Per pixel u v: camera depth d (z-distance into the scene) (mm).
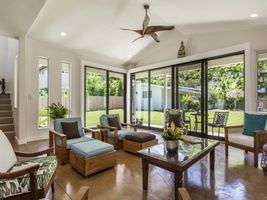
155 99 6250
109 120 4152
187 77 5238
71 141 3008
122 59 6539
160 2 3281
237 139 3018
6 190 1403
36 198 1501
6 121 4867
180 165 1765
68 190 2068
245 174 2477
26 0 2570
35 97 4469
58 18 3633
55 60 4883
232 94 4395
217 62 4645
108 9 3607
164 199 1890
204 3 2965
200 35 4957
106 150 2623
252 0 2672
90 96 5848
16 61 4691
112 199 1887
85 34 4445
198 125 4957
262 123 3043
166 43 5727
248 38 4027
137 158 3191
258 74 3871
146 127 6465
